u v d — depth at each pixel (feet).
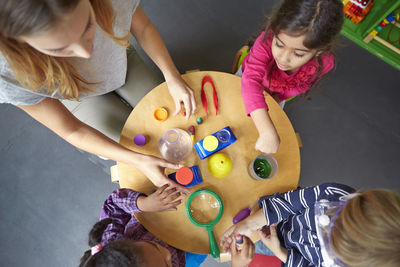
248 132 3.38
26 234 5.24
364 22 5.64
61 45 1.74
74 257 5.18
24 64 1.97
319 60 3.52
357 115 5.62
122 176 3.30
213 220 3.09
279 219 3.00
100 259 2.33
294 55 3.02
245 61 3.95
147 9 6.02
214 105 3.48
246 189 3.24
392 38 5.65
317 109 5.65
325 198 2.78
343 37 5.89
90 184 5.43
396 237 1.84
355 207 2.02
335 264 2.20
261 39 3.66
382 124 5.59
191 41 5.94
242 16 6.01
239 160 3.30
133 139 3.36
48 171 5.45
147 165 3.01
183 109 3.49
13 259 5.14
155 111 3.39
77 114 3.97
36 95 2.48
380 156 5.45
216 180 3.25
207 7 6.03
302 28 2.59
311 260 2.90
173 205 2.99
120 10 2.72
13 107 5.61
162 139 3.27
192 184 3.19
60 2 1.41
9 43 1.71
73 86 2.72
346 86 5.72
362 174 5.39
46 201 5.35
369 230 1.90
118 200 3.15
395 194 2.01
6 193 5.36
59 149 5.53
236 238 2.98
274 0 6.01
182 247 3.11
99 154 3.15
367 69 5.78
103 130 4.02
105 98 4.08
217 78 3.59
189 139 3.29
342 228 2.04
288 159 3.32
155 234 3.12
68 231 5.26
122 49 3.18
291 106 5.65
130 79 4.12
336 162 5.44
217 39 5.95
